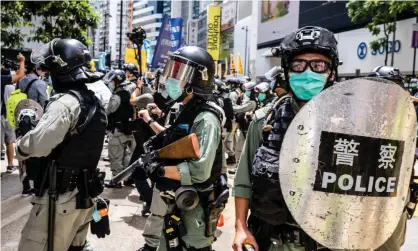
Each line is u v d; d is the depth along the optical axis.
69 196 2.59
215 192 2.48
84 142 2.61
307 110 1.63
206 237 2.45
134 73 7.00
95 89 6.18
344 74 26.77
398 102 1.66
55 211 2.56
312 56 1.79
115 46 60.31
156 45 10.32
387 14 18.95
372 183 1.64
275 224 1.80
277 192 1.76
